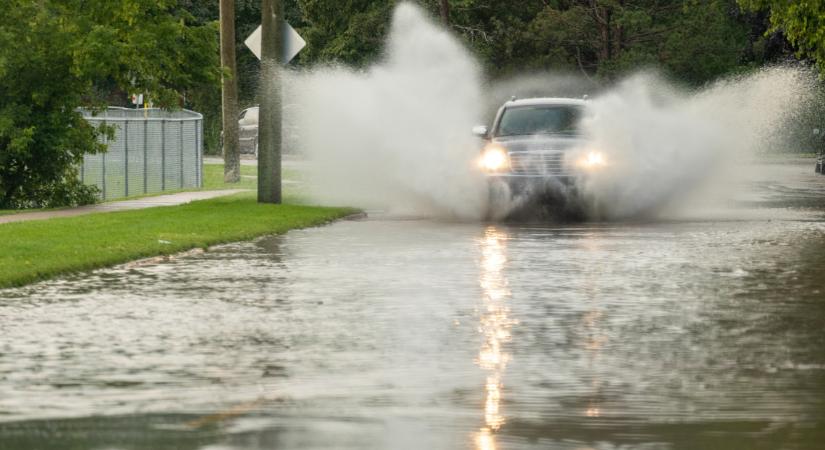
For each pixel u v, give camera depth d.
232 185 86.38
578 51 136.88
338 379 21.48
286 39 63.19
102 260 38.50
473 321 27.67
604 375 21.86
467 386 20.92
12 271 35.03
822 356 23.66
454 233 49.34
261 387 20.84
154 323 27.42
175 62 66.56
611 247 43.69
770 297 31.50
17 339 25.44
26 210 62.34
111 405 19.52
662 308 29.61
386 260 39.84
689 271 36.81
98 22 66.38
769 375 21.89
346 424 18.27
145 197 71.81
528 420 18.52
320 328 26.73
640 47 132.62
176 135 84.00
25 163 67.38
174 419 18.59
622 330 26.53
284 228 50.81
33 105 67.06
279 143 63.81
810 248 43.44
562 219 56.44
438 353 23.89
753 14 149.62
